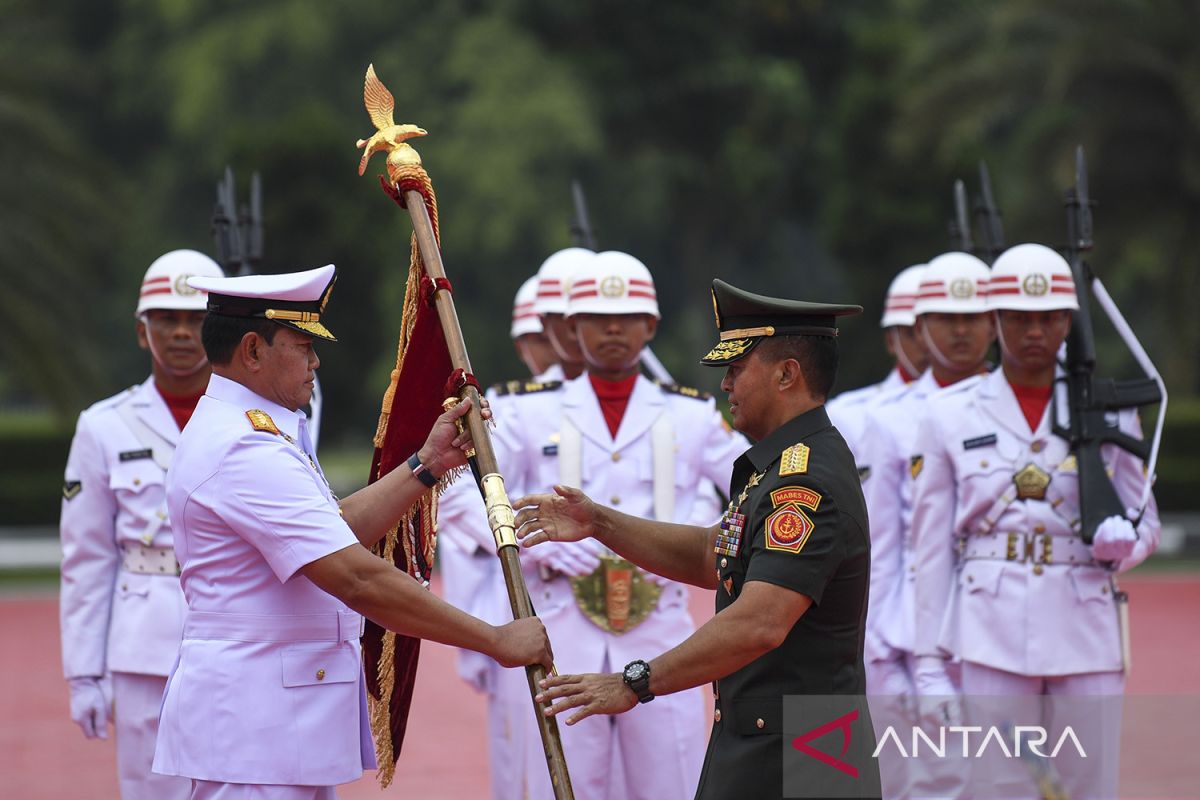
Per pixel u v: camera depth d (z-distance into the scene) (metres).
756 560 12.31
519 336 25.00
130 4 114.25
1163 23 62.59
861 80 67.88
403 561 14.68
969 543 18.98
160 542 18.42
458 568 21.03
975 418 18.95
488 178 100.38
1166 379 68.88
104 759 28.42
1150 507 18.53
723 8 106.94
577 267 19.62
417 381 14.55
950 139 63.34
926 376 23.12
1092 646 18.28
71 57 110.44
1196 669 35.84
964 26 67.94
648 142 108.00
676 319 119.56
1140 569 58.06
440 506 20.95
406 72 107.31
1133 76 63.38
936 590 19.14
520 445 19.47
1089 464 18.27
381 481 13.99
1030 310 18.34
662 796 18.25
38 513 71.06
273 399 13.65
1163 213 67.12
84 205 68.75
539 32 108.12
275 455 13.12
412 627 12.98
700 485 19.58
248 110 109.62
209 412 13.46
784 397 12.86
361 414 92.19
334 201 66.06
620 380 19.53
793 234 120.19
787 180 108.44
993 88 64.38
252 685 13.07
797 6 105.06
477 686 22.08
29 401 111.19
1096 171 65.44
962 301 22.55
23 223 67.12
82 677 18.44
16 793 25.67
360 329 67.38
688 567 14.17
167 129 117.19
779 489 12.41
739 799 12.45
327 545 12.91
